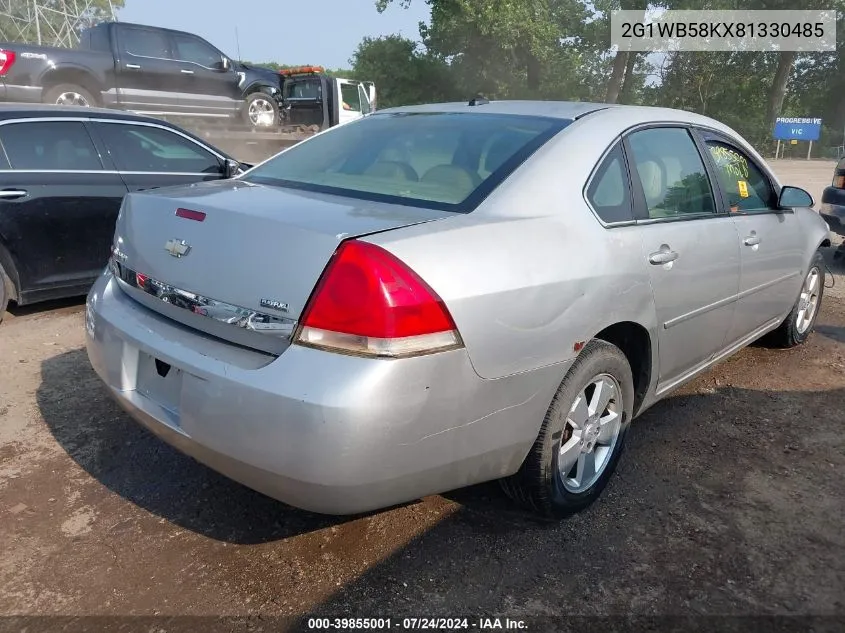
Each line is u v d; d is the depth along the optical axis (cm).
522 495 274
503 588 247
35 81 952
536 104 334
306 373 203
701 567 261
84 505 290
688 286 322
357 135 340
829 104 4481
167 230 254
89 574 250
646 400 323
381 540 272
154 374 252
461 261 221
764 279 402
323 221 225
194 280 238
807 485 320
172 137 595
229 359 220
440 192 266
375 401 199
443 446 221
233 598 239
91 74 1005
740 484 319
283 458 206
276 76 1301
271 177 317
